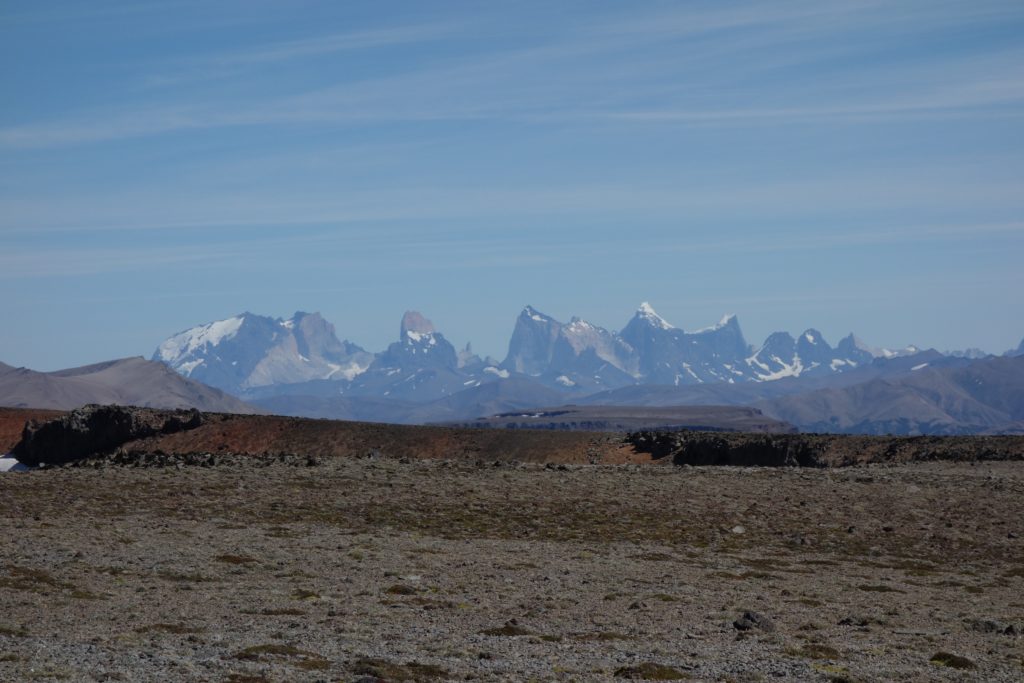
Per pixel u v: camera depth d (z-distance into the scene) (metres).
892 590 70.38
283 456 142.75
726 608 61.41
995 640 55.00
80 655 44.50
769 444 178.50
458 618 56.06
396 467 127.31
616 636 52.72
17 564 65.81
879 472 126.44
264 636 49.97
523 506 100.88
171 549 74.12
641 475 123.12
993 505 101.88
